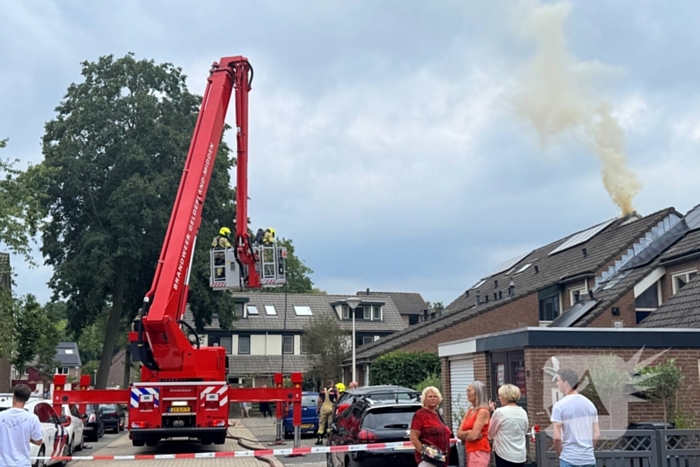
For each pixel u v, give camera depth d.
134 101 39.03
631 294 22.11
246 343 55.16
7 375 41.72
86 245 36.69
